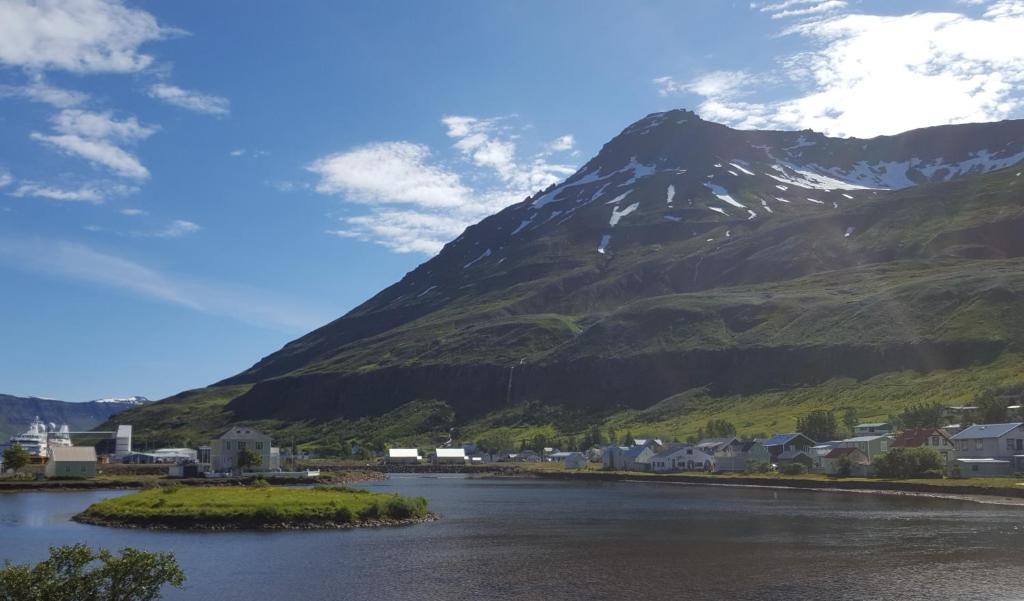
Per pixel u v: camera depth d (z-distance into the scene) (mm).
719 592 65125
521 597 63938
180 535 96188
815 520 109750
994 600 61656
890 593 64062
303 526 103562
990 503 129875
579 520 113938
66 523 107688
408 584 68750
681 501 145250
